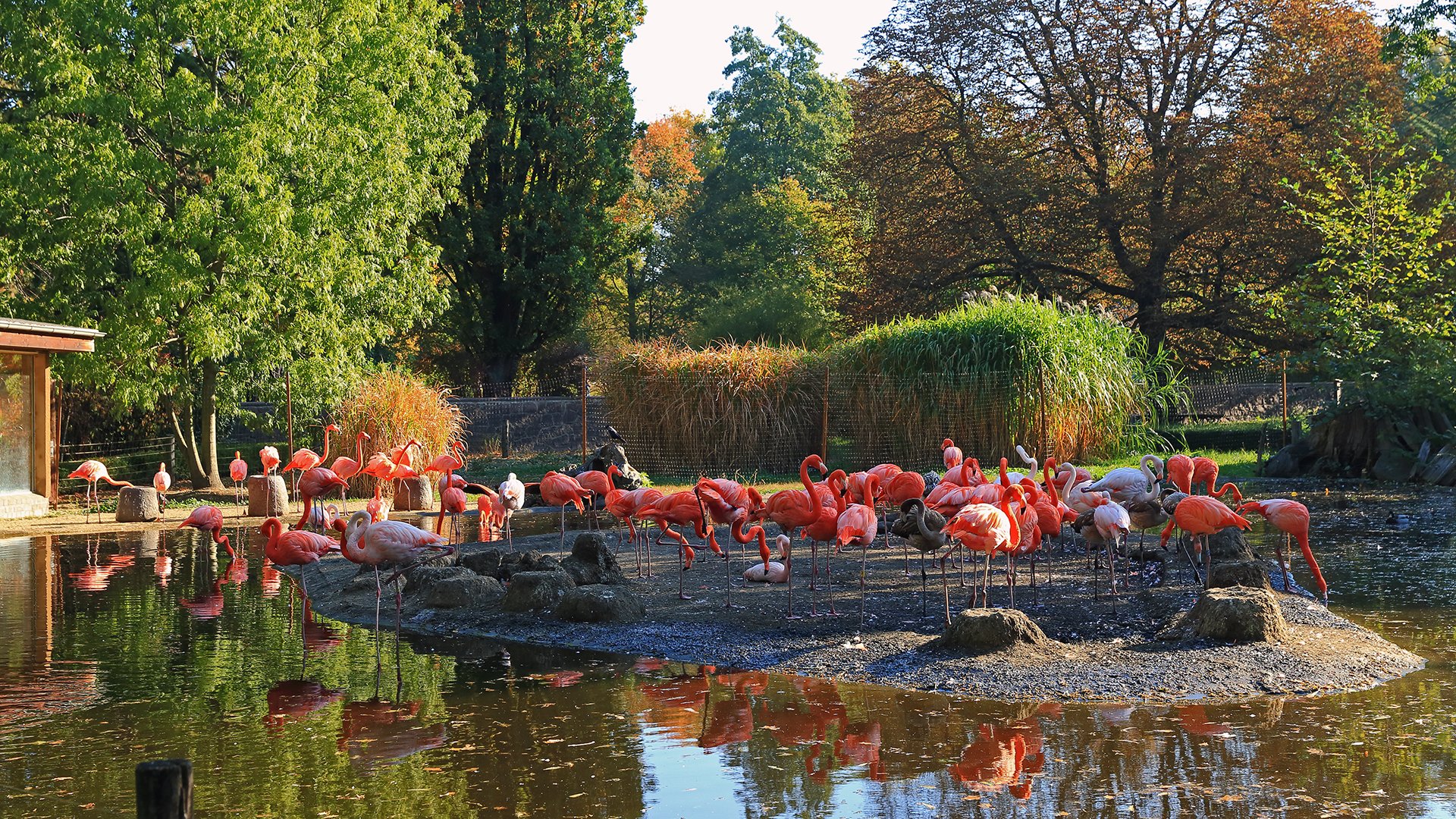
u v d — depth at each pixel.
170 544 15.67
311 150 21.72
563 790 5.71
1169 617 8.98
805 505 9.62
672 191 60.12
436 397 23.83
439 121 26.03
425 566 11.10
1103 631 8.81
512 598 10.16
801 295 40.72
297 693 7.64
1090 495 10.87
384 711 7.18
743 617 9.76
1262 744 6.22
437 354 43.94
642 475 22.61
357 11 23.45
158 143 21.94
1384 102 32.19
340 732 6.74
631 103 39.38
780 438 25.02
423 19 26.81
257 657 8.70
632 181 39.75
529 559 11.27
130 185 20.08
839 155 44.19
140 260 20.27
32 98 23.62
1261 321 33.03
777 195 54.06
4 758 6.28
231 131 20.44
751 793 5.64
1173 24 35.00
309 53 21.89
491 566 11.34
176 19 20.58
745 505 11.50
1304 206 31.70
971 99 36.41
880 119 37.53
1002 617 8.22
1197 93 34.47
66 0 20.11
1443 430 21.73
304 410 22.95
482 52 36.53
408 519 18.09
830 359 25.53
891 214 37.12
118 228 20.92
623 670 8.25
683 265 54.28
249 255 20.80
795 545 14.17
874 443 24.86
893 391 24.52
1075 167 35.72
